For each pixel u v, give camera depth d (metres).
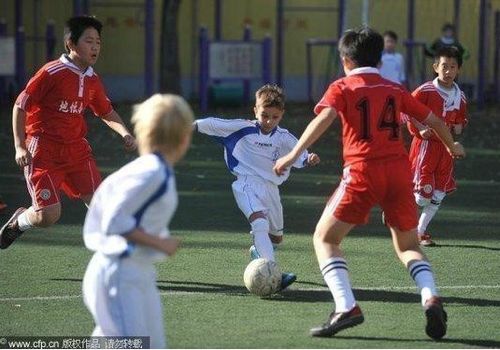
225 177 34.72
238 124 19.06
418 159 23.42
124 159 39.03
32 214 19.73
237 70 56.47
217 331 15.90
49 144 19.48
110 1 62.50
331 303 17.81
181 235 24.19
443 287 19.23
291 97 64.75
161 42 58.16
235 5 64.44
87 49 19.47
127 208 11.21
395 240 16.12
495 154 42.78
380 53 16.09
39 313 16.92
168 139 11.38
